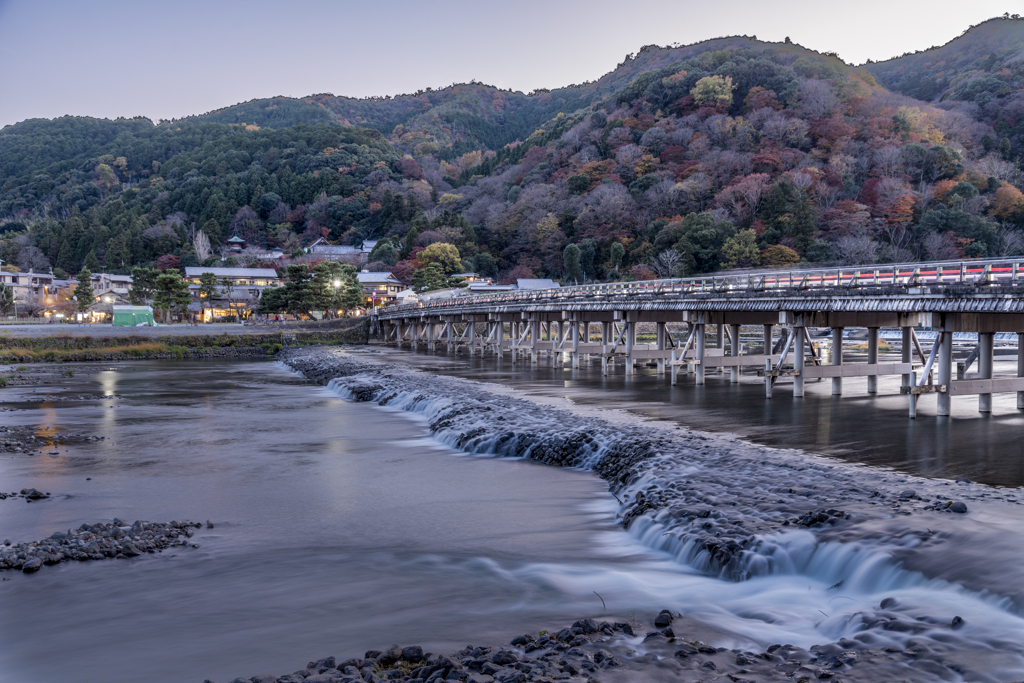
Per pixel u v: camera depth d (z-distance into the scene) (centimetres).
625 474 2047
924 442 2391
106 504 1972
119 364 7488
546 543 1582
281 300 11200
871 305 3006
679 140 17050
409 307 9381
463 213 18850
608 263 14538
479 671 948
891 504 1521
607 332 6125
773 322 4506
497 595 1285
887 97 18188
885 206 13050
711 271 12612
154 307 11031
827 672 909
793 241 12456
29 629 1164
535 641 1064
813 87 17375
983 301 2494
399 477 2273
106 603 1270
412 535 1664
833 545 1305
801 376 3578
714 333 10475
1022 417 2894
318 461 2544
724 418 2984
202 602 1271
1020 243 11975
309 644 1089
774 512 1520
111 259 17088
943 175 13938
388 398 4178
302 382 5625
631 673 922
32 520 1816
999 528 1316
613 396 3828
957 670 906
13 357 7519
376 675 945
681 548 1436
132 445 2870
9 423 3434
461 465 2444
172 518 1836
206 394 4753
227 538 1655
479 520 1777
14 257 17550
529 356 7388
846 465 2045
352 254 17988
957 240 12000
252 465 2481
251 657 1045
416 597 1283
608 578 1350
